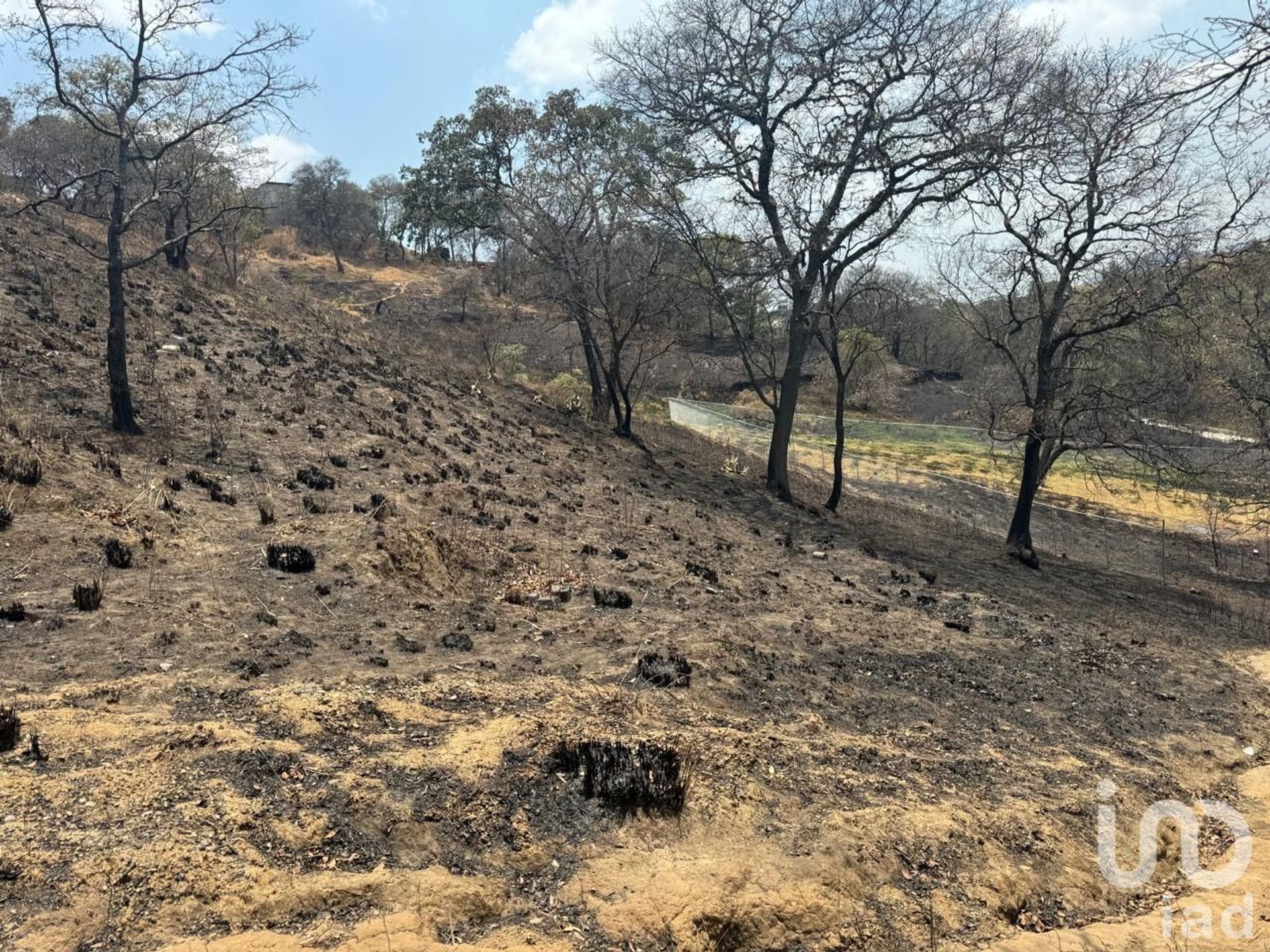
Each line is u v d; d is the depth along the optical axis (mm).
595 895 3953
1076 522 25203
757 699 6703
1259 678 10883
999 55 15828
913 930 4312
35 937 3002
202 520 8383
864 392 36188
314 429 12648
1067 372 17219
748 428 30438
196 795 3979
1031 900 4898
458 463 13344
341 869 3736
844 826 4934
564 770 4930
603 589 8641
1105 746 7426
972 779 6137
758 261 18375
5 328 12586
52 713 4516
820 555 13547
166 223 20594
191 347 15336
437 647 6598
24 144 22031
